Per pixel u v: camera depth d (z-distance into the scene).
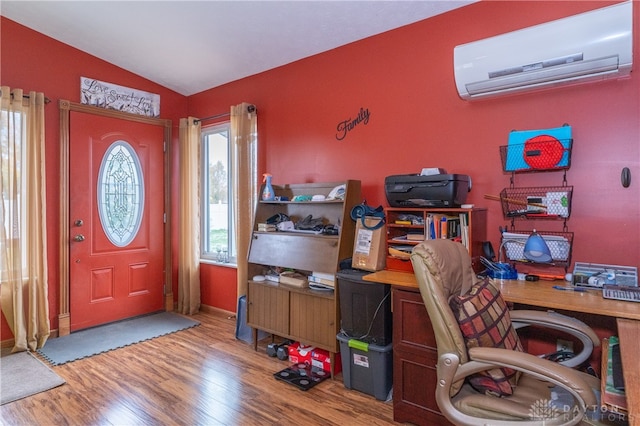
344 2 2.50
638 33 1.93
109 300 3.71
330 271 2.61
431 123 2.58
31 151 3.11
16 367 2.75
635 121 1.94
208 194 4.24
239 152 3.55
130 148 3.85
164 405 2.25
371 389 2.36
